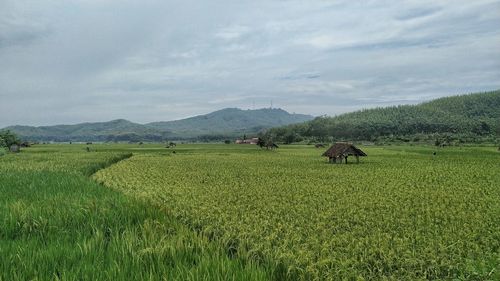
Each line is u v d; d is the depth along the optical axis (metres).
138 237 12.09
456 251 13.91
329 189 30.97
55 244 11.08
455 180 38.94
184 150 122.50
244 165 59.75
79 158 64.69
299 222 18.16
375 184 34.94
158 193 27.00
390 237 15.54
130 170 48.88
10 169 40.94
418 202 25.23
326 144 172.38
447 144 151.00
